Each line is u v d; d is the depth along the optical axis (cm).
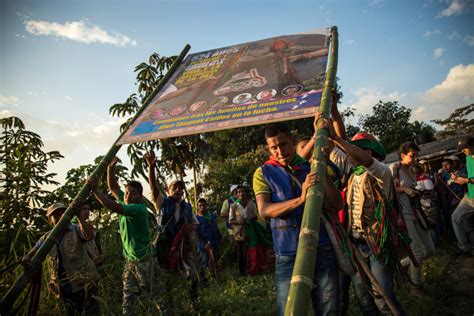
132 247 396
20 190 593
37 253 290
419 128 3747
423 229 440
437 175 850
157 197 446
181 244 438
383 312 283
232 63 359
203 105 320
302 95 279
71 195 637
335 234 244
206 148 923
